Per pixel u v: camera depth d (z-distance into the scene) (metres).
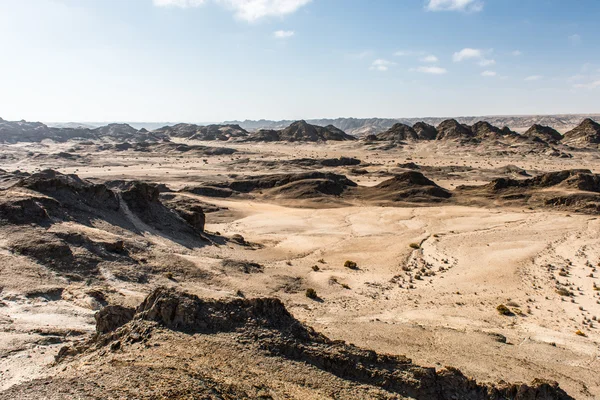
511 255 71.00
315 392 20.70
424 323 43.50
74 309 36.09
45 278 41.31
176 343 22.97
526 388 25.91
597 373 33.72
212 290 45.97
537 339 41.09
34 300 36.75
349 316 44.38
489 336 40.12
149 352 21.61
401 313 47.09
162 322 25.30
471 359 33.31
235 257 64.69
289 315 28.39
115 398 15.78
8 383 22.53
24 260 43.53
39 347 28.55
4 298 36.09
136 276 46.91
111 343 23.70
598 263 66.88
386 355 25.80
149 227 67.12
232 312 26.41
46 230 50.44
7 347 27.70
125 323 27.14
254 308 27.20
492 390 25.31
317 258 69.31
